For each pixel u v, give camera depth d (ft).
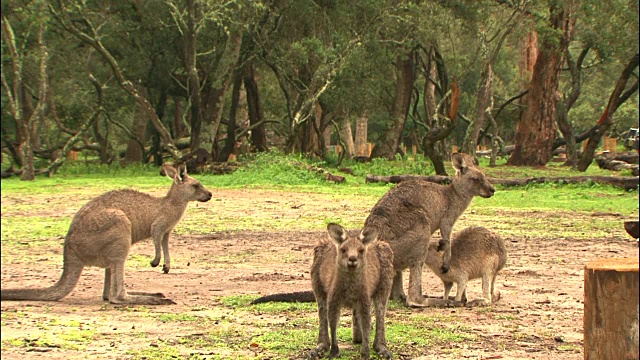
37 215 66.54
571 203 74.79
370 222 31.27
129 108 147.13
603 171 120.26
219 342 24.86
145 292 33.83
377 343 23.13
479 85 120.06
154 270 40.70
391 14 118.11
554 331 26.84
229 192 85.40
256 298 32.37
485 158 164.35
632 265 19.38
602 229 57.26
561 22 119.65
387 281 23.27
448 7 120.98
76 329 26.68
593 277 19.13
